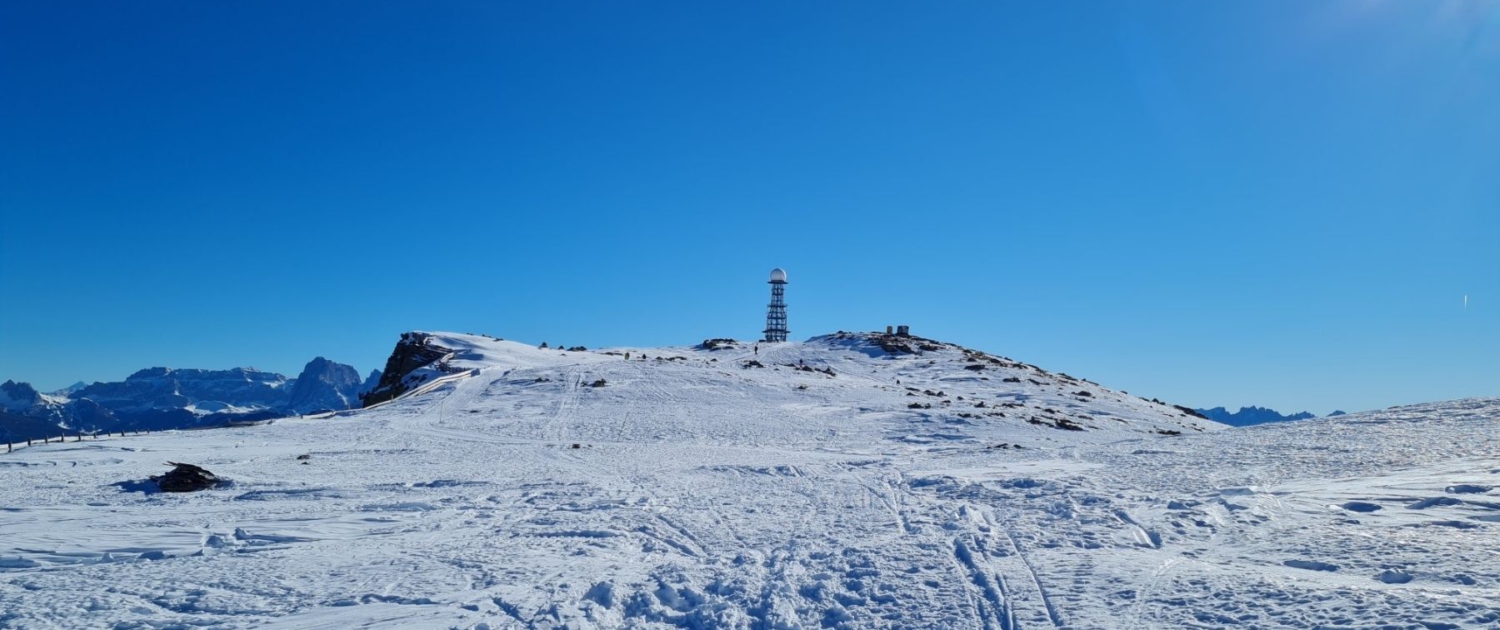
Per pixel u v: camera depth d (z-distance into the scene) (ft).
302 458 114.52
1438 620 27.73
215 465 107.34
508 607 36.81
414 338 319.27
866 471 95.81
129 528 61.31
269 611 37.45
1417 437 93.56
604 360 298.76
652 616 35.37
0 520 65.72
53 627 35.60
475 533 58.39
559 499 75.51
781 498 73.72
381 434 152.76
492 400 202.08
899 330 365.61
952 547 46.34
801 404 196.75
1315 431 108.37
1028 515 57.26
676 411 185.16
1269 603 31.48
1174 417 221.46
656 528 58.70
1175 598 33.24
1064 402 223.71
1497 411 110.32
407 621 35.19
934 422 167.43
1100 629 29.86
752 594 37.35
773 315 420.36
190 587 41.96
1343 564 37.83
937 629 31.17
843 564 42.73
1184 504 57.11
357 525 62.54
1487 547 39.58
